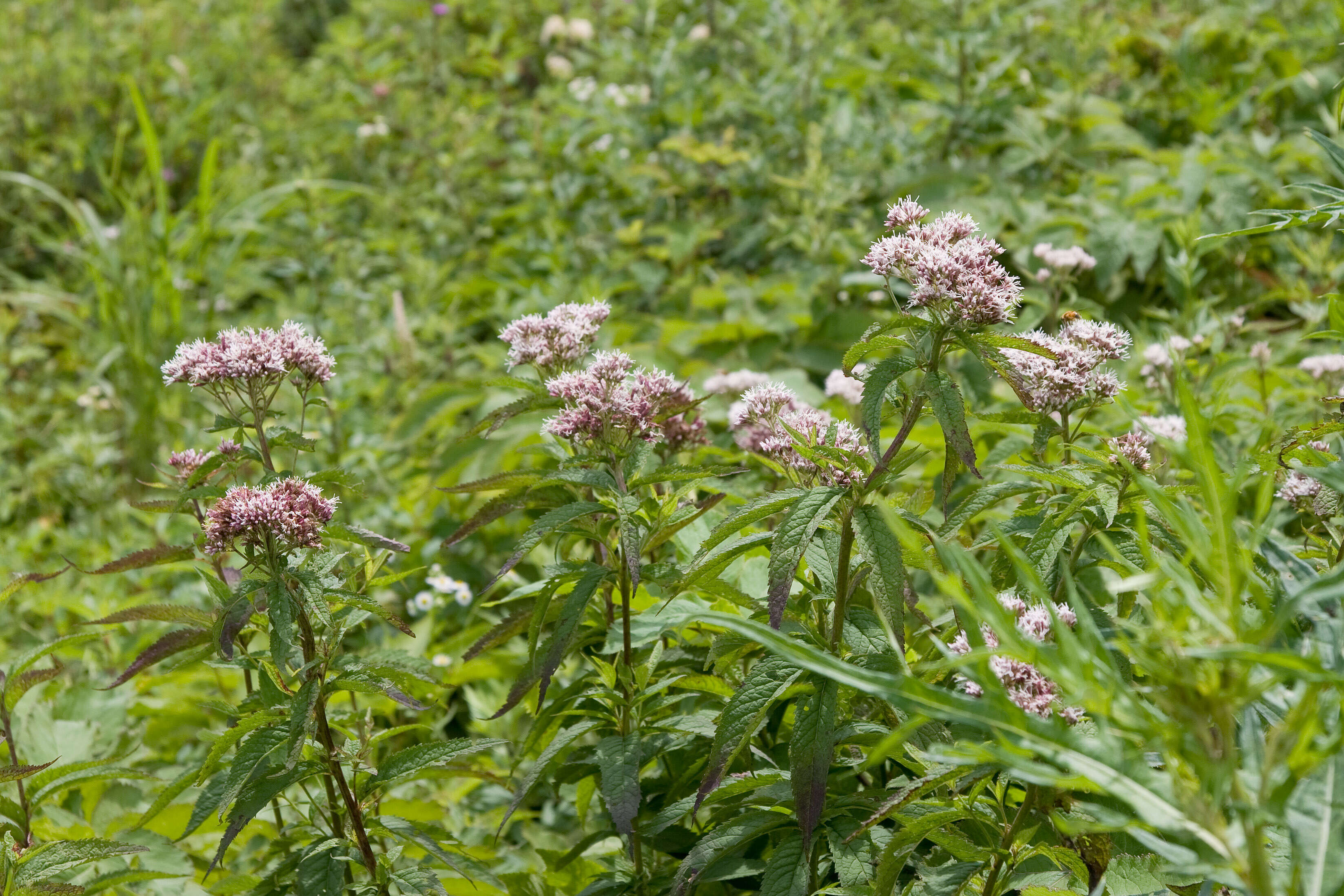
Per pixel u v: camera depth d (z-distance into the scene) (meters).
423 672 2.45
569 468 2.57
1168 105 6.57
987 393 4.34
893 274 2.27
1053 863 2.03
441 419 5.20
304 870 2.34
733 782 2.20
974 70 6.33
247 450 2.64
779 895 2.08
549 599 2.49
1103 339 2.45
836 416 4.16
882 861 1.94
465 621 4.46
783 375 5.13
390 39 8.84
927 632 2.40
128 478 6.01
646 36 7.55
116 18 9.93
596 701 2.69
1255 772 1.38
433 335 6.16
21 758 3.36
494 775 2.77
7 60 9.19
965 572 1.31
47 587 4.84
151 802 3.38
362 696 3.52
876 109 7.09
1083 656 1.27
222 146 8.93
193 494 2.48
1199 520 1.40
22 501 5.82
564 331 2.89
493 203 7.62
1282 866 1.65
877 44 7.00
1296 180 5.37
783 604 1.99
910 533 1.36
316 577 2.22
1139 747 1.38
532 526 2.36
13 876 2.25
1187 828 1.28
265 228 7.34
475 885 2.59
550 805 3.58
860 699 2.35
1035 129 6.01
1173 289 5.00
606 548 2.55
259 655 2.39
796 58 6.98
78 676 4.20
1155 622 1.33
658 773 2.96
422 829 2.56
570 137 7.19
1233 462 3.34
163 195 6.84
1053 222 5.27
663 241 6.58
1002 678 1.78
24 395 6.68
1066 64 6.32
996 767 1.80
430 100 8.71
